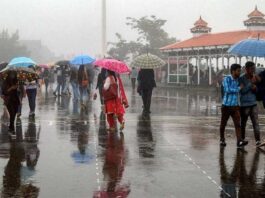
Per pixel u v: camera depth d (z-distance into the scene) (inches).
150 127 621.0
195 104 1019.3
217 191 312.2
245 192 310.2
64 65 1269.7
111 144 486.3
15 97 542.0
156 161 402.3
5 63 764.6
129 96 1291.8
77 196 298.7
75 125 636.7
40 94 1321.4
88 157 418.3
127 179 340.8
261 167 382.9
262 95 480.1
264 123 682.8
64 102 1038.4
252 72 480.7
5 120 691.4
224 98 474.6
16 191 309.0
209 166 385.1
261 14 1600.6
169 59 1835.6
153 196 299.9
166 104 1019.9
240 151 451.2
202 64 1895.9
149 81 807.7
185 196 300.5
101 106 905.5
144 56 805.9
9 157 417.4
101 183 329.7
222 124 480.1
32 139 517.0
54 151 446.3
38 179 339.9
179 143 494.3
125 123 661.9
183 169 373.7
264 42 514.6
